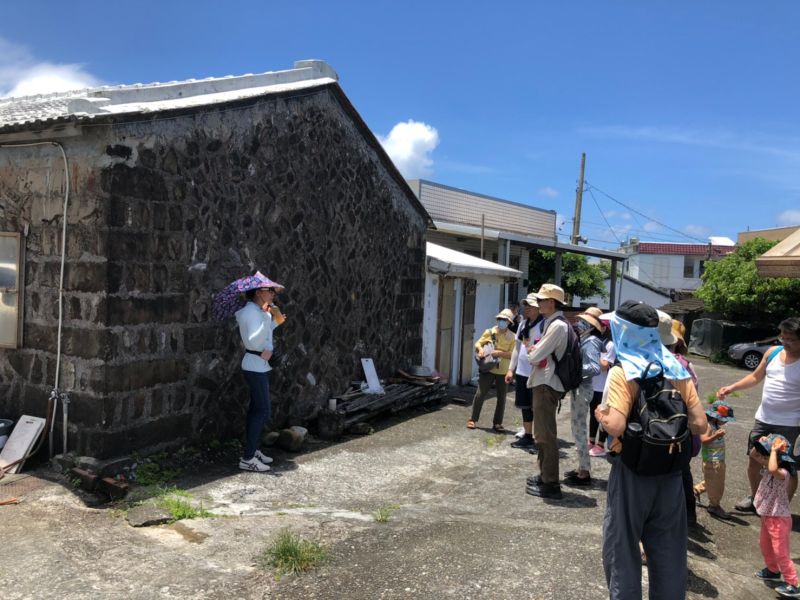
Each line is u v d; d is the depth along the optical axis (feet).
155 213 18.94
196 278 20.62
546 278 82.79
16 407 19.29
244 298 21.22
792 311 77.66
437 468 22.18
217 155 21.35
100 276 17.57
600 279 94.48
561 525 16.31
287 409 25.59
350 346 29.89
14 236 18.99
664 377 10.67
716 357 82.43
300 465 21.38
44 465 18.38
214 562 13.24
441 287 38.99
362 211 30.48
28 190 18.81
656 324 10.92
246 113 22.63
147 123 18.51
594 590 12.51
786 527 13.60
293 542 13.69
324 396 27.94
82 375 17.95
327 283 27.91
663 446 10.16
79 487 16.94
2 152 19.29
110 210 17.47
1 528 14.47
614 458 10.84
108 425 17.76
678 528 10.69
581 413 20.20
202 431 21.13
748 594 13.35
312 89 26.05
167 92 22.29
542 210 79.87
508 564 13.44
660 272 152.56
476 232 54.29
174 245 19.71
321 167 27.14
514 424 29.99
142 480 17.81
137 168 18.28
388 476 20.98
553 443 18.72
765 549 14.01
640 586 10.62
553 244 61.11
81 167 17.74
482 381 28.19
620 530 10.64
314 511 16.87
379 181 31.91
